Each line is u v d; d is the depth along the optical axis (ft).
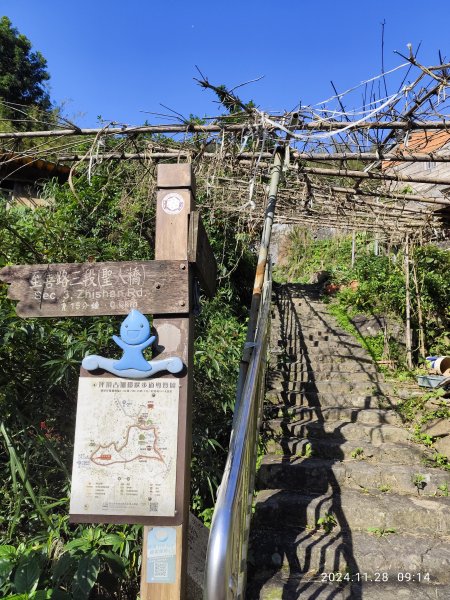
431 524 9.48
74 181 17.31
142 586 5.45
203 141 11.11
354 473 10.89
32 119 10.90
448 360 18.58
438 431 12.89
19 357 8.58
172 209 6.45
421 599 7.63
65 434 9.20
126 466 5.58
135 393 5.77
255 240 23.44
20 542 8.29
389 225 21.08
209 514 9.17
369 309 25.07
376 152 10.48
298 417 14.14
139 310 6.13
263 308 11.15
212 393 10.88
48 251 10.88
